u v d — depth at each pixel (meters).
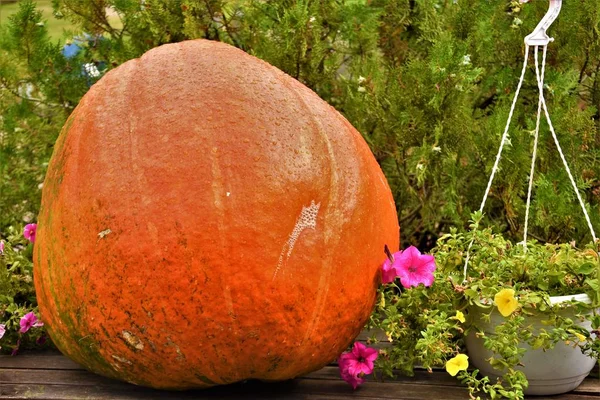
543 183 2.89
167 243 2.23
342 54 3.28
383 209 2.40
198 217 2.23
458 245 2.50
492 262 2.45
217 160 2.26
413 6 3.28
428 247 3.33
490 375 2.42
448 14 3.18
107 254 2.27
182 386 2.37
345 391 2.44
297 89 2.40
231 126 2.28
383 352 2.49
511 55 3.20
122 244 2.25
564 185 2.93
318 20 3.11
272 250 2.24
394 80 3.10
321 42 3.12
